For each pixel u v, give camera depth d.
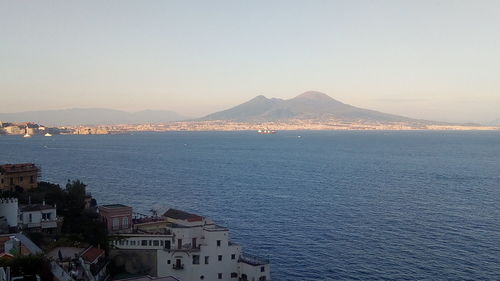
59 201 100.75
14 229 82.44
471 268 94.19
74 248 78.62
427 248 107.62
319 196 178.00
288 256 102.31
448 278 89.00
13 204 83.31
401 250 106.25
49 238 83.19
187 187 197.75
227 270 85.31
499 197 175.75
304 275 91.25
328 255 103.00
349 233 121.12
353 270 93.75
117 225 90.50
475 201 167.12
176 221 91.75
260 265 83.81
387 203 163.38
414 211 149.00
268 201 166.12
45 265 60.69
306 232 122.06
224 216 139.88
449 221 134.50
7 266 55.06
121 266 84.69
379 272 92.56
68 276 63.75
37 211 87.81
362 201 167.25
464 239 115.00
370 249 107.19
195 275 83.44
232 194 180.75
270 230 123.81
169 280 61.47
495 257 100.81
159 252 84.38
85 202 108.62
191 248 84.50
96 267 75.75
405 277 89.75
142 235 85.31
